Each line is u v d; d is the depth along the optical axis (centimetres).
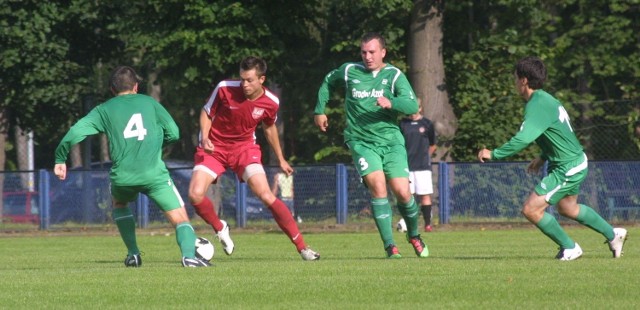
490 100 7238
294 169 6084
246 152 3058
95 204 6325
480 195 5928
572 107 7669
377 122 3084
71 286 2173
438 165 5956
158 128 2705
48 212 6331
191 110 10650
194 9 6556
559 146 2738
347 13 7600
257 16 6631
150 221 6203
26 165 11069
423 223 5978
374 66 3056
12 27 7162
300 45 7156
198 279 2275
